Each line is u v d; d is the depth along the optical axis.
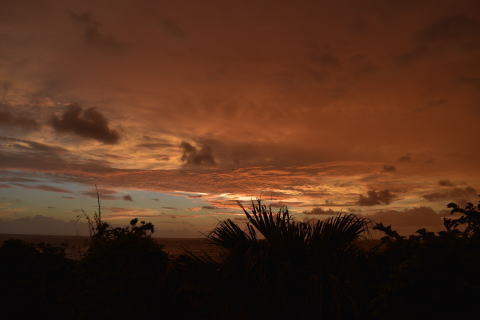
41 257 10.08
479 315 3.34
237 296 4.52
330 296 4.22
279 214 4.91
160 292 6.28
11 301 9.40
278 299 4.30
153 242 8.33
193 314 5.99
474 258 3.54
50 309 9.21
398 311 3.56
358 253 4.97
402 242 4.55
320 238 4.64
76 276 8.41
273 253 4.59
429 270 3.50
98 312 6.63
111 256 7.57
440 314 3.45
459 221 4.22
